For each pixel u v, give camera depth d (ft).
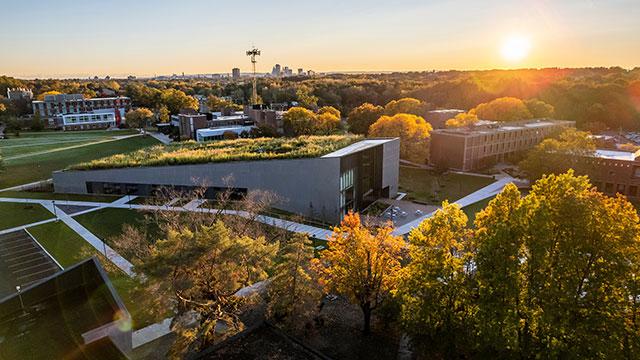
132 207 179.32
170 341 91.81
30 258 133.80
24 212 175.32
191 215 139.74
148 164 192.13
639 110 393.29
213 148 226.38
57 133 431.43
